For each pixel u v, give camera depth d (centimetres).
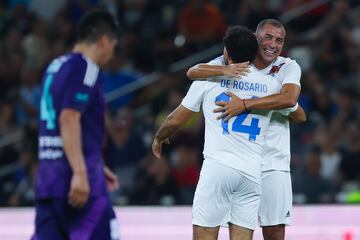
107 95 4281
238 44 2073
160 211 3409
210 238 2086
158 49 4616
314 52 4519
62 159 1823
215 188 2069
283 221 2183
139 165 3891
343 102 4162
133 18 4962
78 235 1811
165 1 5009
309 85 4281
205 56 4372
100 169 1844
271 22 2127
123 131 3897
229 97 2070
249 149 2075
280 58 2169
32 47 4691
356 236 2902
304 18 4712
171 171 3772
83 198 1775
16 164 4025
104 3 5022
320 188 3759
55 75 1828
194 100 2098
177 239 2909
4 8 5119
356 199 3669
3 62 4684
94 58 1862
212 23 4466
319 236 2906
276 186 2164
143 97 4319
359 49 4528
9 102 4375
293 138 4112
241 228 2098
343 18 4650
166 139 2169
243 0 4888
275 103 2048
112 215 1847
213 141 2084
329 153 3900
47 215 1836
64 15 4862
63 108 1791
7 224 3178
